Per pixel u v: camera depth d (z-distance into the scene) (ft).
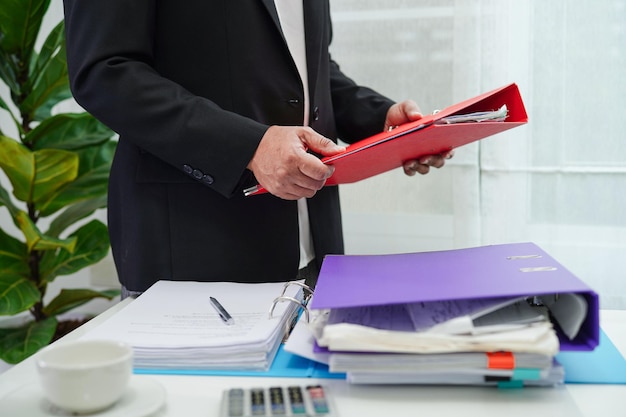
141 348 2.29
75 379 1.79
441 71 6.02
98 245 5.97
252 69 3.26
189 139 2.90
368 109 4.03
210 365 2.30
